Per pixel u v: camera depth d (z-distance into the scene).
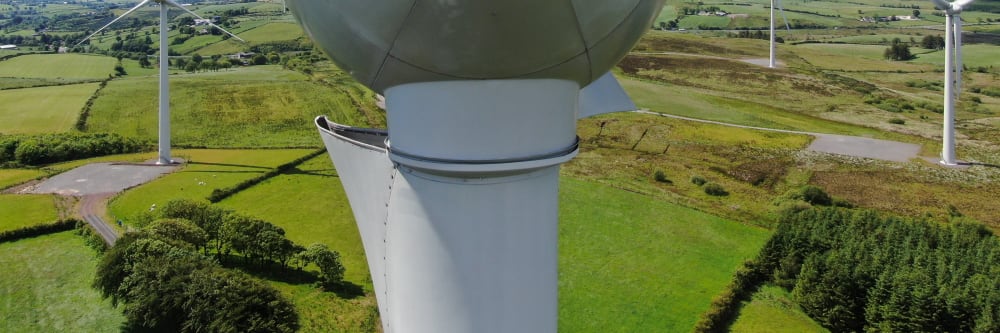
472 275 9.75
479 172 8.97
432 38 7.91
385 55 8.55
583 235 32.84
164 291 21.20
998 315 20.77
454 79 8.50
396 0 7.64
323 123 13.42
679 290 26.89
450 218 9.52
